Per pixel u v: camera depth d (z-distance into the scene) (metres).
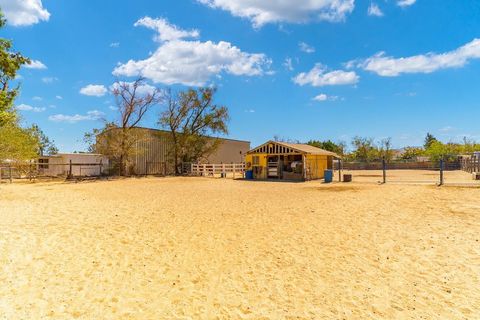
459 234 8.38
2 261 6.59
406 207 12.42
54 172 34.81
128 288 5.68
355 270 6.36
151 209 12.94
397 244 7.85
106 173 37.50
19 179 31.28
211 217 11.33
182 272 6.41
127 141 34.97
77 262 6.80
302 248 7.78
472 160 31.72
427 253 7.14
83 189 21.34
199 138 42.88
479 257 6.75
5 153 21.77
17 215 11.16
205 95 41.94
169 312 4.86
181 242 8.34
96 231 9.22
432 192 16.16
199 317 4.71
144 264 6.81
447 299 5.07
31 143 26.31
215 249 7.80
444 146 52.53
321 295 5.35
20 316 4.61
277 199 15.67
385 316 4.64
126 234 8.98
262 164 31.22
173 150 41.72
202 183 26.31
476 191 15.71
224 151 52.81
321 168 32.44
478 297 5.09
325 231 9.24
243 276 6.20
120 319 4.64
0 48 16.61
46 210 12.37
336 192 17.92
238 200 15.50
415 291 5.39
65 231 9.08
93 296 5.34
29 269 6.31
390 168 48.69
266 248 7.84
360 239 8.38
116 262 6.89
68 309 4.88
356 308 4.89
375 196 15.67
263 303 5.12
